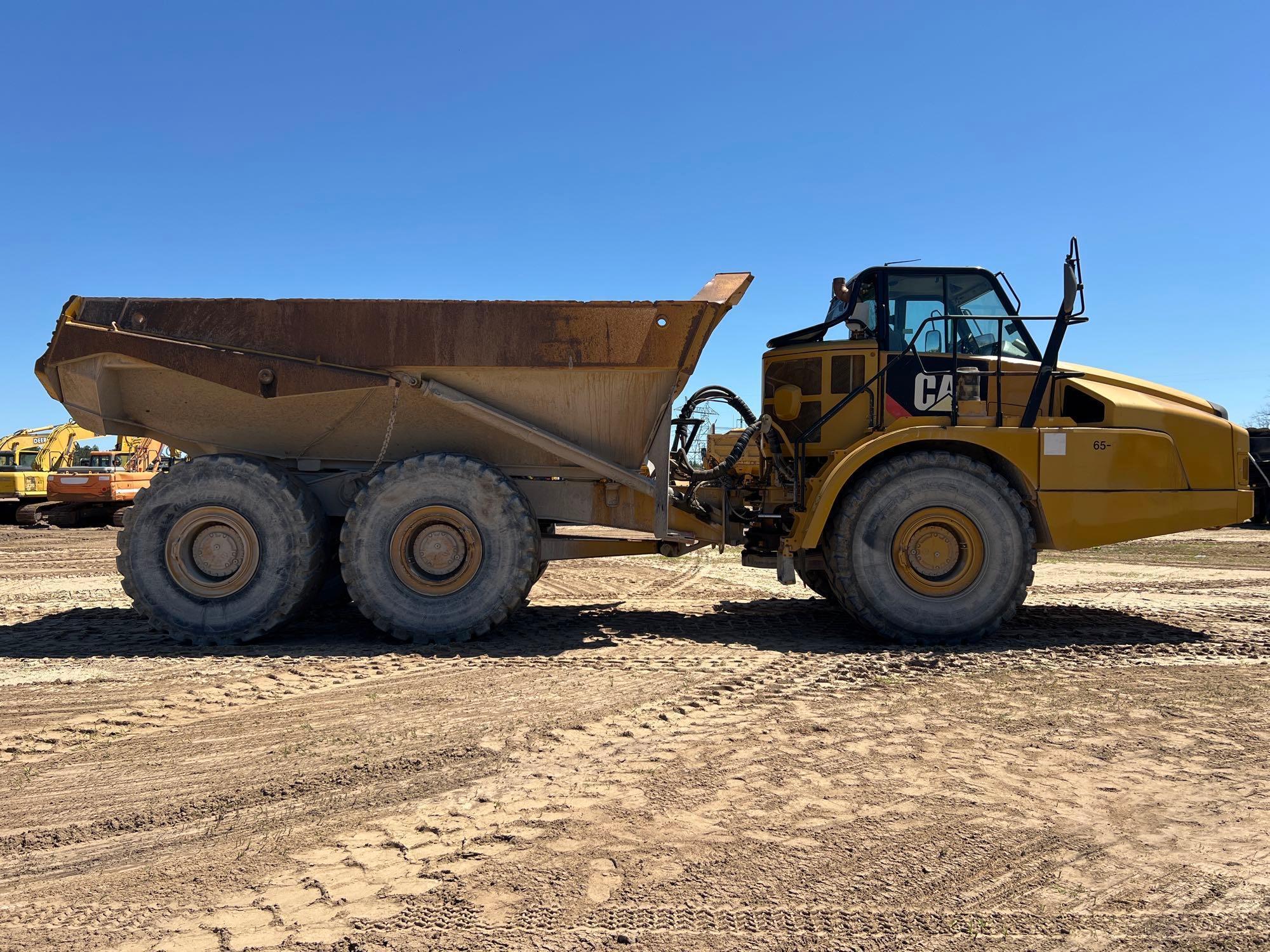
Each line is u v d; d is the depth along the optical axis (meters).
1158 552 12.88
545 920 2.26
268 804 3.04
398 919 2.27
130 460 21.08
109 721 3.94
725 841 2.72
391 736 3.76
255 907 2.34
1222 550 13.03
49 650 5.55
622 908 2.32
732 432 7.74
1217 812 2.95
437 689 4.55
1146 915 2.30
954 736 3.76
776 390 6.64
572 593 8.40
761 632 6.26
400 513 5.76
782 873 2.52
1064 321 5.78
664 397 5.93
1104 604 7.61
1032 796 3.09
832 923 2.26
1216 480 5.86
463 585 5.79
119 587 8.76
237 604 5.71
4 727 3.85
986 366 6.20
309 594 5.88
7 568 10.70
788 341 7.05
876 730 3.85
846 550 5.79
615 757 3.49
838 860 2.60
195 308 5.73
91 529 17.91
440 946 2.14
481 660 5.24
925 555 5.77
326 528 6.04
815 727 3.88
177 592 5.75
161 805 3.03
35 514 18.73
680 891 2.41
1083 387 6.05
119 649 5.58
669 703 4.29
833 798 3.06
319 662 5.16
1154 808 2.98
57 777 3.28
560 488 6.29
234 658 5.30
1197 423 5.88
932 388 6.22
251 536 5.75
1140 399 5.99
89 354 5.71
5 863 2.62
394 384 5.78
